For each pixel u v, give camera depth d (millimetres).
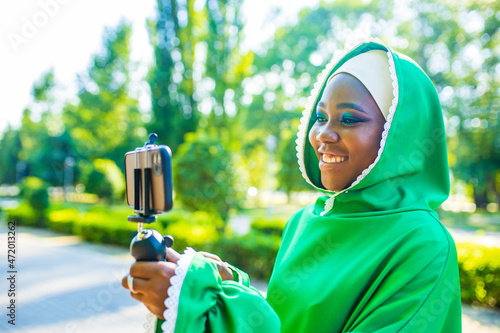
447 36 12844
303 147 1519
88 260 8961
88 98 27000
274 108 26312
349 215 1287
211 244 7559
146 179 844
